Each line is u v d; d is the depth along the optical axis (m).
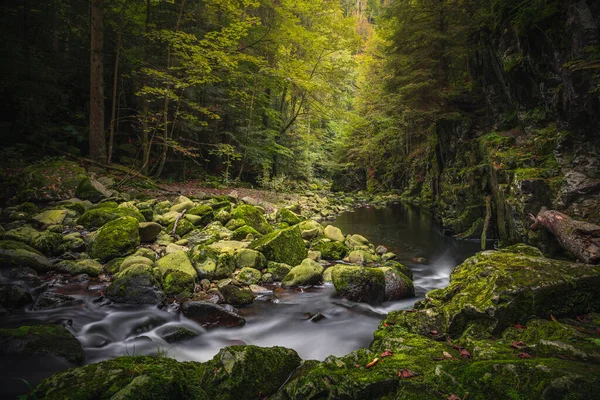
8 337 3.10
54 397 2.07
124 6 12.77
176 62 13.52
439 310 3.47
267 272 6.05
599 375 1.89
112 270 5.49
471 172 10.54
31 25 13.52
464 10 12.03
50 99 13.24
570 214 6.09
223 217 8.51
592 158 6.45
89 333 3.89
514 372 2.05
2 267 5.04
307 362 2.90
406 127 18.48
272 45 16.66
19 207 7.89
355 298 5.17
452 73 14.82
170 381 2.11
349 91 27.20
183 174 15.62
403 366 2.40
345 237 9.10
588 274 3.24
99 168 11.57
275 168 21.45
